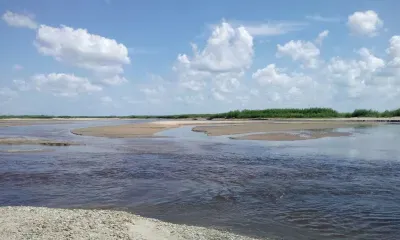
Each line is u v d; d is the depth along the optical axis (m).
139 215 11.91
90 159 24.44
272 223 11.04
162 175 18.67
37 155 26.69
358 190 15.05
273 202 13.35
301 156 25.47
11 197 14.47
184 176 18.36
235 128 58.59
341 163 22.17
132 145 33.53
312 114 110.31
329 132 48.78
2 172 19.70
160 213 12.17
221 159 24.14
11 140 37.53
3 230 9.35
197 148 30.73
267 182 16.75
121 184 16.61
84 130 56.41
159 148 30.86
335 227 10.66
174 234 9.41
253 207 12.73
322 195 14.28
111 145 33.66
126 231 9.35
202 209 12.58
